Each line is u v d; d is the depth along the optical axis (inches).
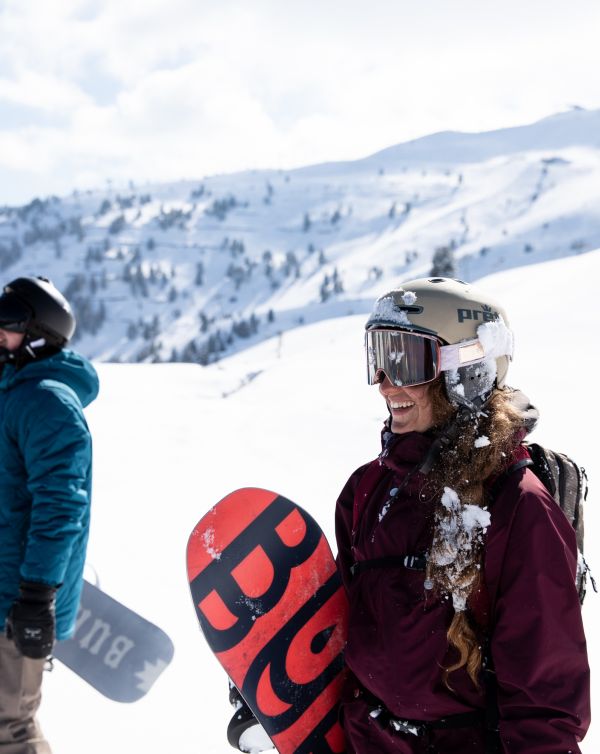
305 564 80.3
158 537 223.5
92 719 141.3
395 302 73.2
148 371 597.0
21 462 108.0
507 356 74.5
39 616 101.5
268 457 302.0
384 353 73.9
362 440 323.9
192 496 259.6
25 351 112.0
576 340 502.6
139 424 341.4
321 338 3255.4
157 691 150.3
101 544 215.9
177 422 347.6
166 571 201.6
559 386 394.6
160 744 134.1
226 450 309.0
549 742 63.0
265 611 78.1
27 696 107.7
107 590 188.9
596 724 135.9
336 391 432.1
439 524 68.0
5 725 106.0
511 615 64.9
